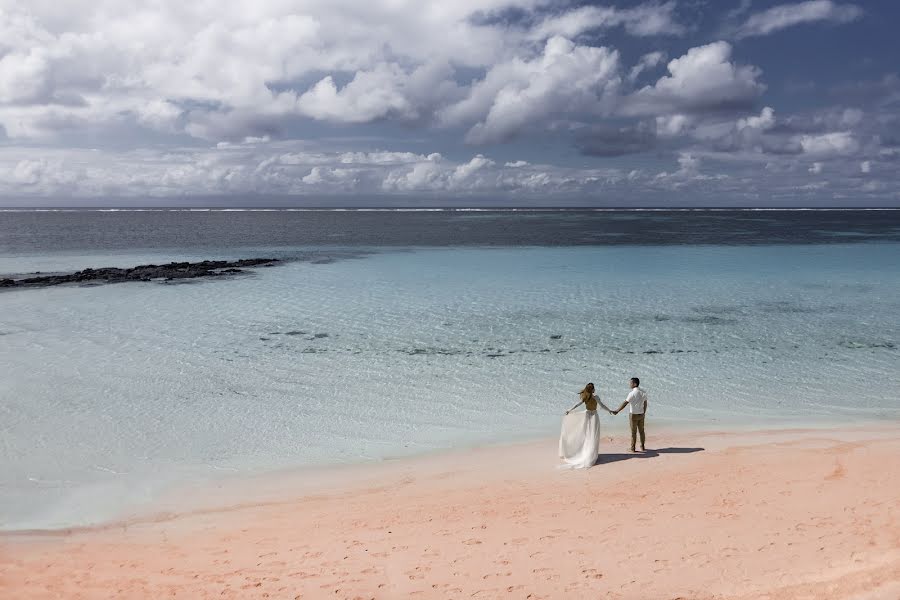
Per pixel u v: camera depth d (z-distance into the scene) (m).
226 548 10.28
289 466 14.51
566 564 8.67
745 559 8.38
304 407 18.52
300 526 11.21
